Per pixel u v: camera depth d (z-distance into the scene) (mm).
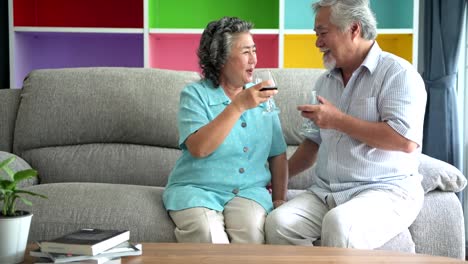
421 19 3434
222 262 1260
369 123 1773
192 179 1957
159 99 2469
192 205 1845
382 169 1834
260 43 3521
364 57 1896
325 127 1804
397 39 3447
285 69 2562
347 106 1895
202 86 1999
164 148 2480
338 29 1856
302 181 2402
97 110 2445
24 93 2529
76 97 2461
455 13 2977
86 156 2430
